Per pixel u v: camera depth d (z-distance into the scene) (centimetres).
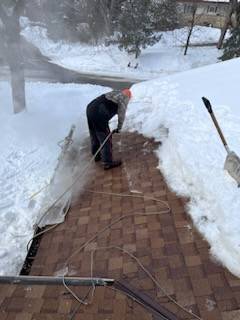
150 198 369
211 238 288
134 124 575
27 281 284
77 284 275
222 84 635
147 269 279
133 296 256
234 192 307
